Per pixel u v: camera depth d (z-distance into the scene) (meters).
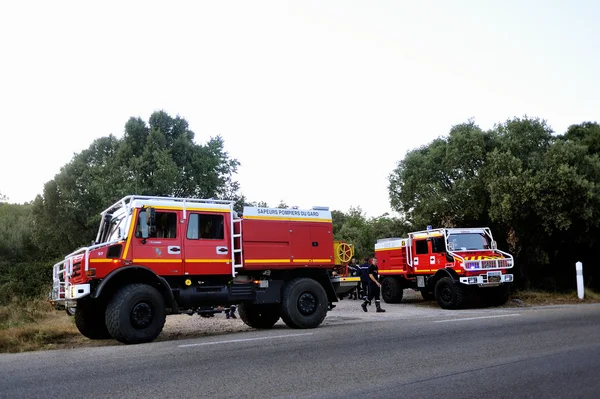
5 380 6.43
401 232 28.45
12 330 11.45
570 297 19.56
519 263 23.14
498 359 6.98
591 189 19.97
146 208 11.03
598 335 8.80
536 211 20.64
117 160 35.38
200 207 11.73
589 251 24.66
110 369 6.94
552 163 20.78
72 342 11.22
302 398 5.26
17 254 40.72
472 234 18.78
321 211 13.41
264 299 12.30
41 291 22.08
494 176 21.44
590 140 26.38
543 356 7.09
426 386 5.64
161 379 6.23
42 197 36.84
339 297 13.82
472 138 23.11
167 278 11.24
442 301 17.69
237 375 6.36
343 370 6.52
